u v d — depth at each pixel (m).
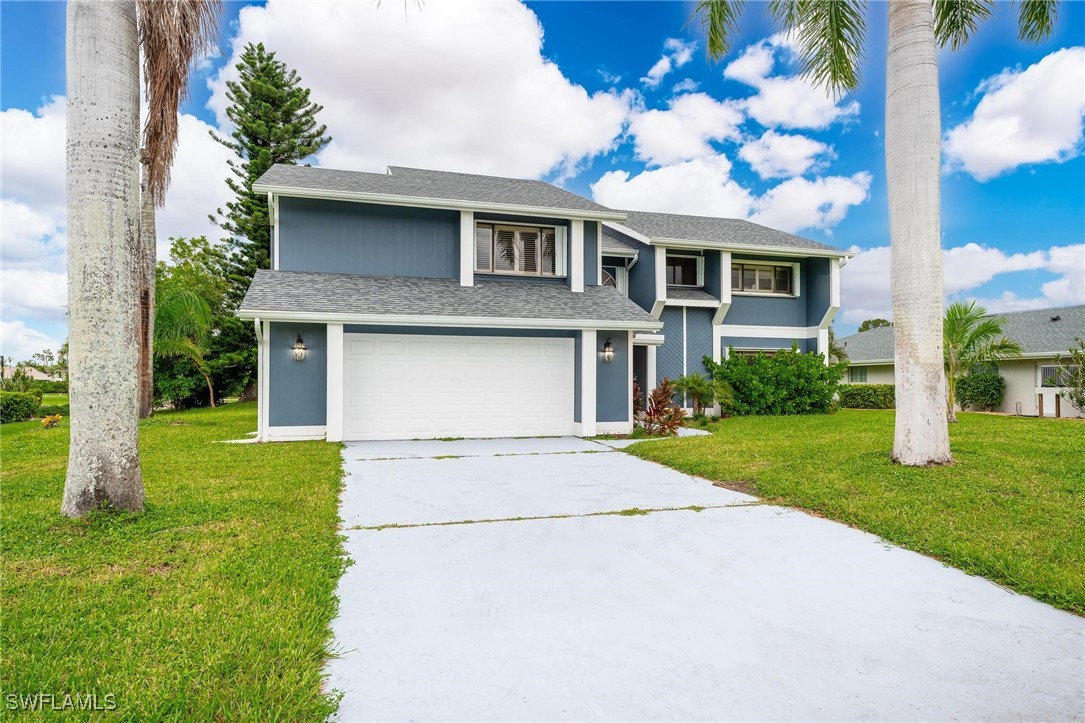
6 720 2.34
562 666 2.90
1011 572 4.04
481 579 4.10
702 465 8.42
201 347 21.81
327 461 8.86
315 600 3.59
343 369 11.68
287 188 12.48
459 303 12.54
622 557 4.57
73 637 3.06
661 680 2.78
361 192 12.91
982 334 15.17
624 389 13.43
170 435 12.45
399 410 12.20
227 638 3.07
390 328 12.12
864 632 3.29
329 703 2.53
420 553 4.67
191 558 4.35
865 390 22.83
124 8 5.36
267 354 11.42
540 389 13.05
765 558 4.54
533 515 5.88
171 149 8.94
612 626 3.35
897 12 7.55
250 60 26.77
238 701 2.52
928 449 7.43
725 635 3.24
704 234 18.12
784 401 17.25
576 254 14.51
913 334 7.52
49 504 5.94
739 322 18.16
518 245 14.72
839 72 9.56
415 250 13.81
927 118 7.38
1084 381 16.08
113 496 5.31
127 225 5.37
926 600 3.73
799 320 18.75
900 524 5.22
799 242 18.28
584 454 10.13
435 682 2.76
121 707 2.45
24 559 4.29
